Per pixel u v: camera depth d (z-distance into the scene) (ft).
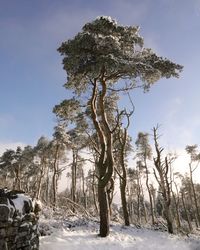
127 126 69.97
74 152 113.50
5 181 121.90
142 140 120.47
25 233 29.04
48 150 118.21
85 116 70.64
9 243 25.62
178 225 92.63
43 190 144.97
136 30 50.47
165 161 70.64
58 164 126.41
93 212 85.10
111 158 50.06
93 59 47.37
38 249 33.53
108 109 70.49
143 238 52.03
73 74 51.11
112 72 49.70
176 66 50.01
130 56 48.29
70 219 56.39
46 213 54.13
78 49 46.60
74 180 110.83
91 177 115.24
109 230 49.67
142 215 182.39
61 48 50.11
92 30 48.03
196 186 161.58
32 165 142.61
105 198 48.67
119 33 49.06
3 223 24.67
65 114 60.85
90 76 51.19
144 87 55.77
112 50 46.60
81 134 84.02
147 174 119.55
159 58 50.62
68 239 41.14
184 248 51.55
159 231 64.44
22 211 28.68
